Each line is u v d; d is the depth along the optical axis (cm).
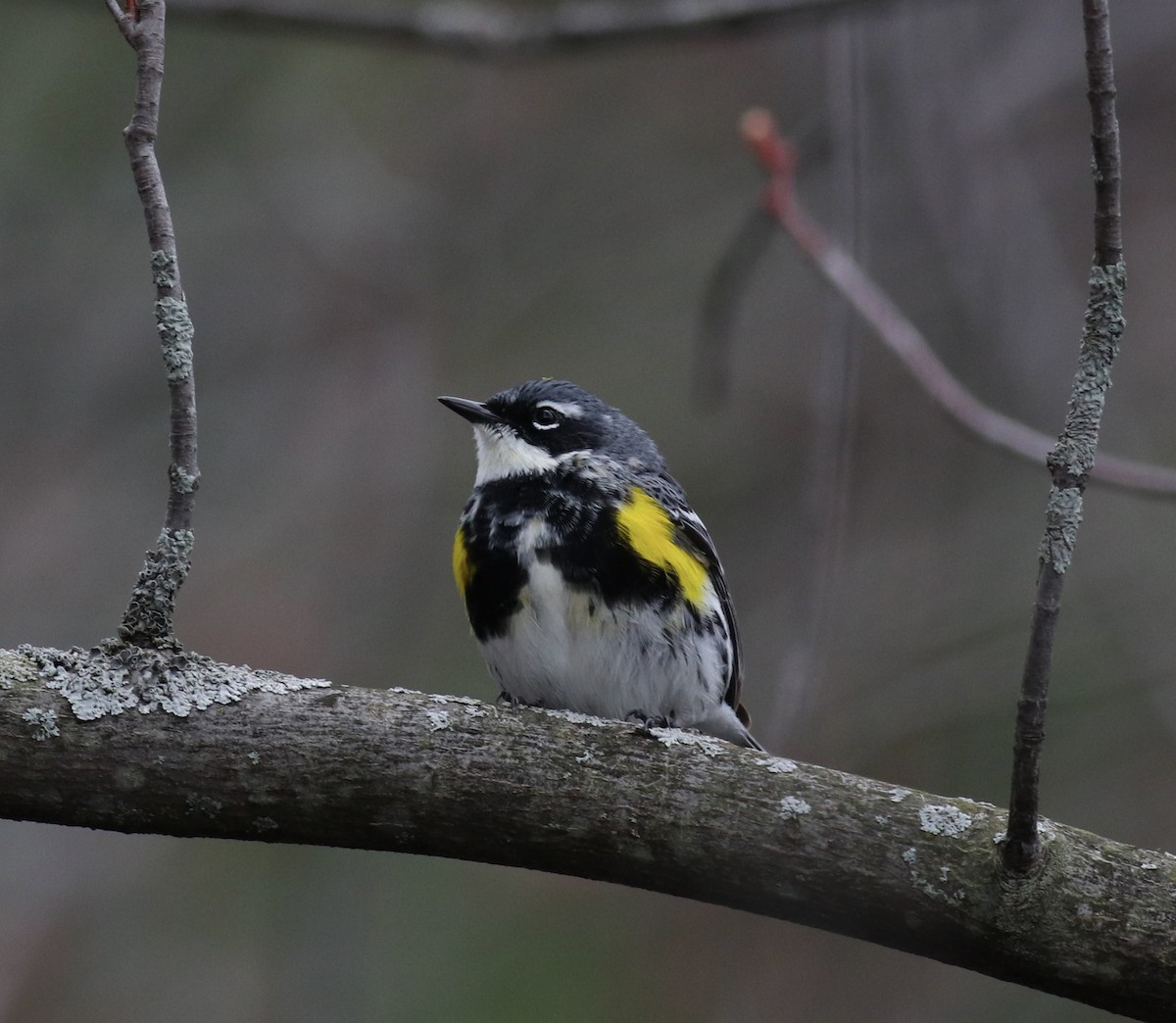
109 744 565
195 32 1433
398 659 1343
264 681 586
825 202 1483
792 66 1564
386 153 1523
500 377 1516
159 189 561
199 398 1458
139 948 1275
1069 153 1539
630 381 1546
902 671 1327
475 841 580
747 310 1597
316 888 1212
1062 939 546
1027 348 1316
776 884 569
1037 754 525
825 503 928
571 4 1402
